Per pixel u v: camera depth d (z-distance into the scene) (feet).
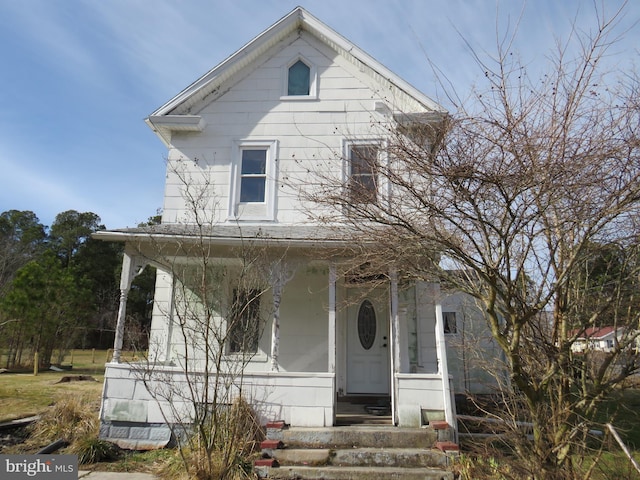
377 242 18.42
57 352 82.53
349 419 26.23
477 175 13.66
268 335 32.71
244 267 25.53
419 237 15.39
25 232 163.02
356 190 18.03
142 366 26.71
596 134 13.88
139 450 25.29
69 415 27.02
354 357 32.91
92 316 105.29
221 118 36.06
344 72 36.17
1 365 72.64
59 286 75.05
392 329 26.89
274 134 35.45
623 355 15.43
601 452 14.28
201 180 34.94
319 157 34.60
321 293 33.42
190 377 26.21
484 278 15.01
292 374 25.86
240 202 34.73
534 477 13.88
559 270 15.62
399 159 16.84
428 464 21.35
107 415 26.14
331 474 20.52
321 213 29.73
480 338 22.90
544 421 14.74
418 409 25.08
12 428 27.73
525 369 15.94
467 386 34.50
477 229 15.37
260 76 36.63
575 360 15.99
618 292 15.72
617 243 15.43
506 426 16.22
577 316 16.48
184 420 25.71
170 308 32.53
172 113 35.83
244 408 24.27
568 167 13.15
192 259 31.07
